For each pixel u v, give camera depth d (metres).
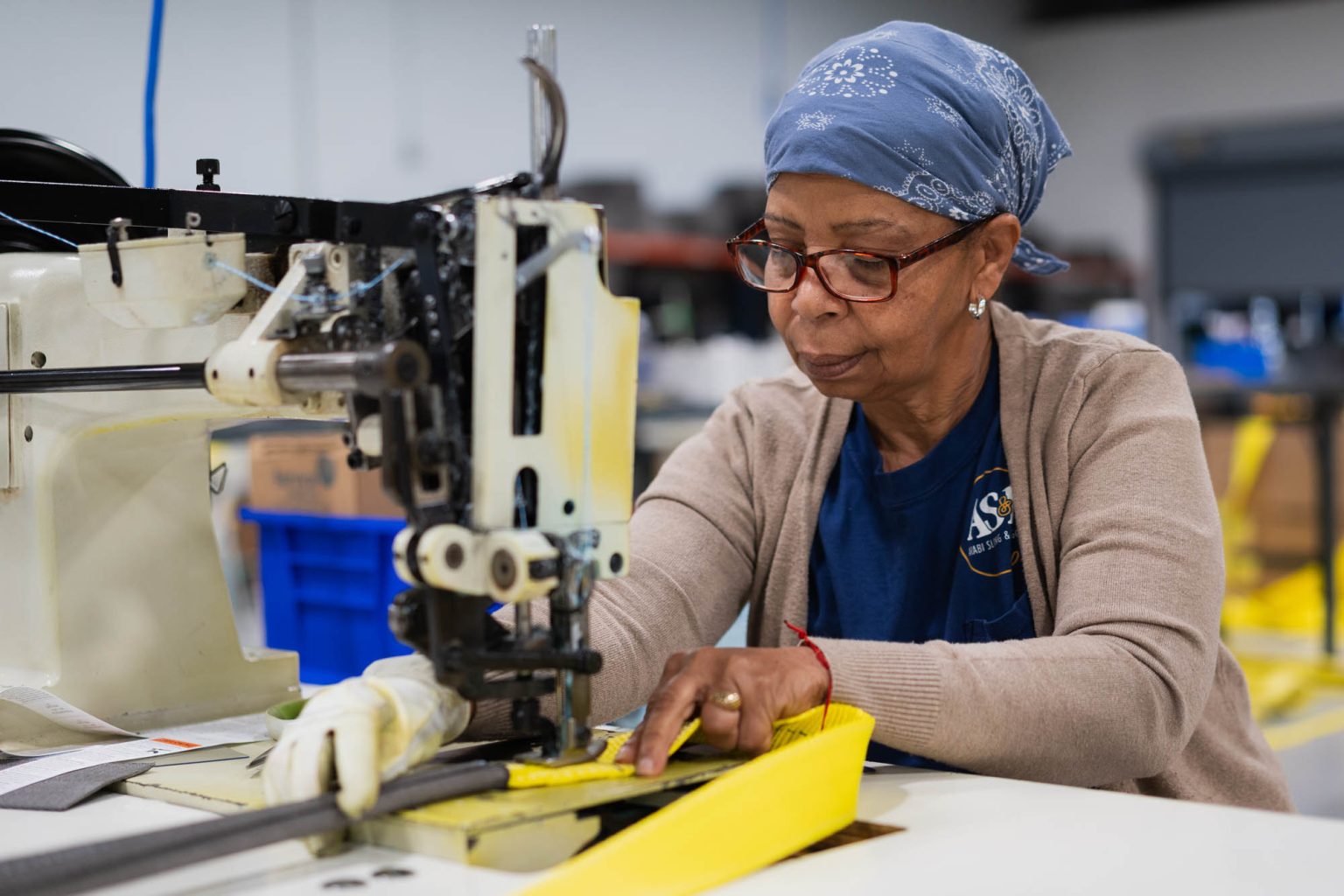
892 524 1.47
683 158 6.63
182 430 1.41
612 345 0.99
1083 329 1.49
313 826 0.83
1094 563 1.23
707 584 1.43
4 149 1.49
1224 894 0.81
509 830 0.86
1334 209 7.07
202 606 1.43
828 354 1.32
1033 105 1.41
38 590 1.32
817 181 1.27
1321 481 4.73
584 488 0.98
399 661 1.06
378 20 5.07
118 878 0.74
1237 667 1.47
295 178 4.79
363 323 0.98
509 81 5.71
